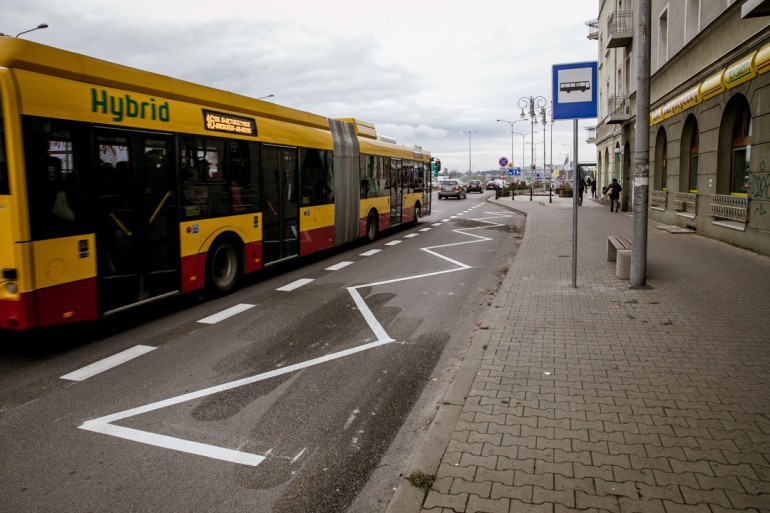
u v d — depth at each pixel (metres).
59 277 6.00
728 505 2.96
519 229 20.14
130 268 6.98
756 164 11.69
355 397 4.93
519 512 2.96
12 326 5.71
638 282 8.44
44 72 5.97
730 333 6.02
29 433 4.26
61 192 6.03
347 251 14.56
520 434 3.84
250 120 9.66
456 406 4.36
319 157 12.42
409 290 9.44
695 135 17.12
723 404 4.23
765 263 10.34
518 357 5.46
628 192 27.58
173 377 5.46
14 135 5.56
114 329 7.20
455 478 3.30
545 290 8.53
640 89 8.14
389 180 17.59
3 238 5.66
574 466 3.40
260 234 9.98
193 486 3.50
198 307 8.37
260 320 7.58
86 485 3.52
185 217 7.98
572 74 8.21
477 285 9.80
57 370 5.68
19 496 3.40
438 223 22.84
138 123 7.09
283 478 3.60
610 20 30.55
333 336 6.79
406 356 6.01
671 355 5.38
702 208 15.23
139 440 4.13
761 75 11.41
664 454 3.52
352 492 3.44
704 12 15.10
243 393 5.04
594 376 4.90
